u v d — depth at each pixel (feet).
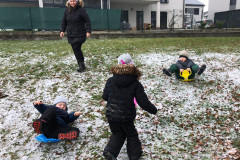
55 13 46.70
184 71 16.58
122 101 8.05
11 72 19.02
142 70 19.79
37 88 16.01
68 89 15.83
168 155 8.99
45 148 9.70
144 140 10.00
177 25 66.64
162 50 27.99
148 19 92.43
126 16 88.89
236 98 13.93
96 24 50.01
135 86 8.14
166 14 95.25
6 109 13.07
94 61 22.27
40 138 9.57
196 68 16.08
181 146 9.55
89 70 19.67
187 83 16.57
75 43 17.92
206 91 15.11
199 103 13.47
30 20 45.60
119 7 87.04
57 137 9.70
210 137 10.09
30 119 12.05
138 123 11.41
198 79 17.37
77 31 17.69
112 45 32.86
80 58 18.99
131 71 8.12
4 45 33.81
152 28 92.48
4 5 69.87
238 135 10.13
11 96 14.76
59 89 15.80
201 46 31.45
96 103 13.73
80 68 19.08
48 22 46.78
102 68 20.20
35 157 9.16
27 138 10.47
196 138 10.05
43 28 46.75
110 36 48.98
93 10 49.06
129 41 39.52
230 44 33.53
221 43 35.19
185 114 12.24
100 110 12.87
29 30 45.98
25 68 19.97
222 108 12.76
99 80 17.46
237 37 49.49
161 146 9.57
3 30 44.52
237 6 94.99
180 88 15.74
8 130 11.12
